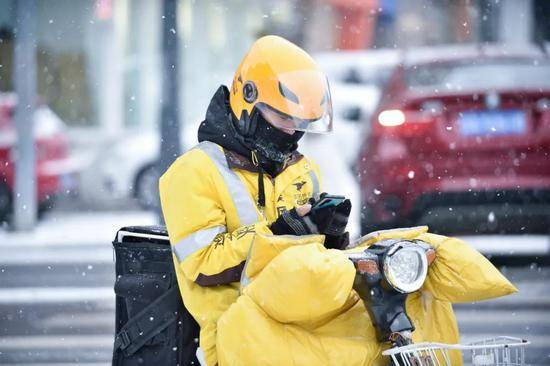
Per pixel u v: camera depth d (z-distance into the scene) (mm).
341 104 30875
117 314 9367
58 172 34188
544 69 22656
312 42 56406
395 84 22859
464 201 21188
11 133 33781
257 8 57375
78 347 16500
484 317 18109
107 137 46125
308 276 7711
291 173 9133
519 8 47281
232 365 7922
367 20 55656
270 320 7941
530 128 21250
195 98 53969
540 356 15008
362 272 7875
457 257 8477
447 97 21453
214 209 8625
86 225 33062
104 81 56625
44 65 56094
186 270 8492
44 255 26516
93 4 56469
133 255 9141
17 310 19672
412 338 8312
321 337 8031
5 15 49344
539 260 22484
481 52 24094
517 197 21125
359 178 22391
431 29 54844
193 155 8766
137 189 37844
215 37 57438
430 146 21328
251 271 8086
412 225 21625
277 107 8695
